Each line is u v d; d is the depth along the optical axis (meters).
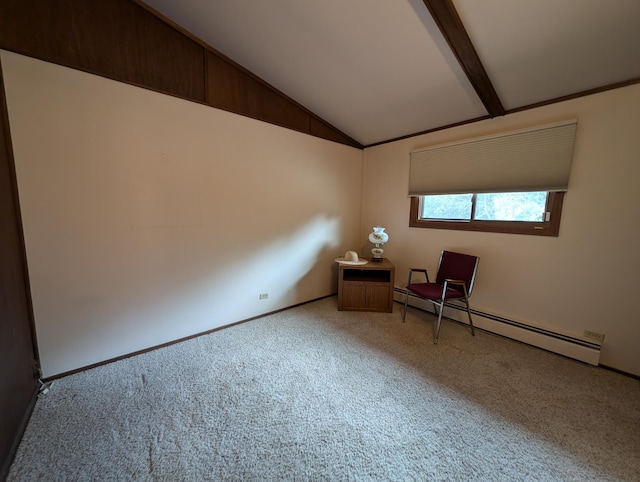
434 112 2.78
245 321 2.92
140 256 2.20
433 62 2.09
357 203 4.00
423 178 3.22
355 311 3.26
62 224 1.85
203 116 2.42
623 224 1.98
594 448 1.40
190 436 1.46
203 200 2.49
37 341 1.82
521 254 2.51
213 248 2.61
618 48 1.68
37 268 1.78
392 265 3.21
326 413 1.63
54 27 1.73
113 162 2.01
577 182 2.16
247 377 1.97
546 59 1.86
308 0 1.75
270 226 3.03
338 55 2.22
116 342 2.15
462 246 2.94
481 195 2.78
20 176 1.68
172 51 2.20
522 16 1.56
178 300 2.44
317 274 3.62
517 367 2.11
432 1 1.50
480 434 1.49
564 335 2.26
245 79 2.65
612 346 2.08
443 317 3.08
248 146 2.75
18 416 1.43
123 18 1.96
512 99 2.34
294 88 2.83
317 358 2.23
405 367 2.11
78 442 1.41
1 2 1.57
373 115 3.08
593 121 2.06
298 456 1.35
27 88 1.67
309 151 3.30
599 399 1.76
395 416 1.61
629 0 1.39
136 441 1.42
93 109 1.90
